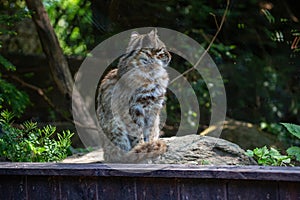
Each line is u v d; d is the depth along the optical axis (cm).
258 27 959
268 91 1005
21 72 991
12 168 345
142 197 324
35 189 349
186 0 913
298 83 988
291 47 925
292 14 919
